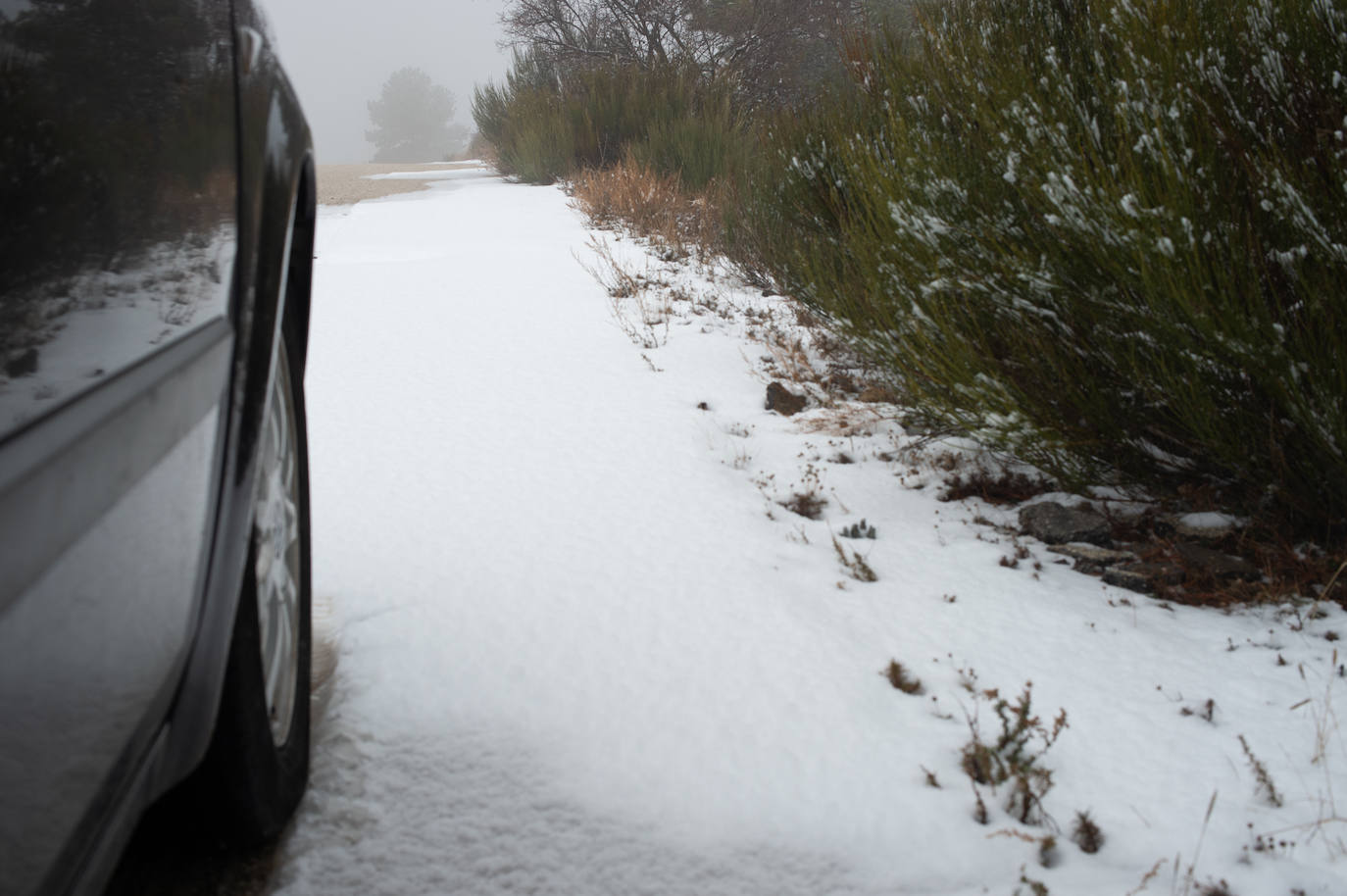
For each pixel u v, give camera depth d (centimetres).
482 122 1728
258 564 171
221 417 154
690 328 615
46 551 95
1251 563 316
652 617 280
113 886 172
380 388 490
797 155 607
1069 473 356
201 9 179
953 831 201
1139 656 269
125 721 113
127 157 138
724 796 209
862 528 346
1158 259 296
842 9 1462
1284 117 316
